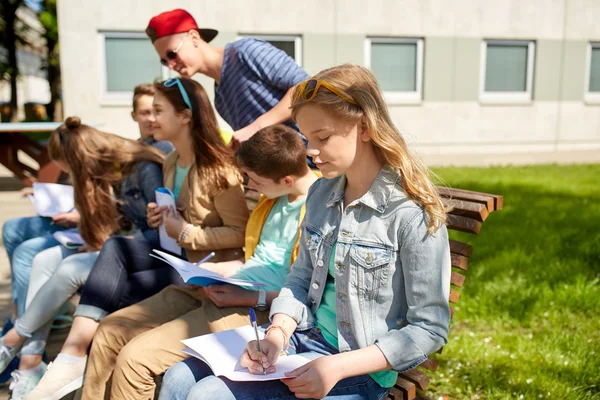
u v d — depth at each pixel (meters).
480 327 3.49
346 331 1.78
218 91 3.40
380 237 1.70
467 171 9.83
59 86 23.73
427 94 12.52
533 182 8.58
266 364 1.66
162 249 2.71
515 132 13.30
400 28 12.05
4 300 4.18
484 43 12.73
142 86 3.97
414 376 1.85
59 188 3.42
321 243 1.86
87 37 10.71
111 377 2.22
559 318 3.54
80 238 2.98
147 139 4.04
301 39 11.61
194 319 2.16
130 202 3.04
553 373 2.85
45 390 2.30
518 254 4.68
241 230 2.64
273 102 3.20
